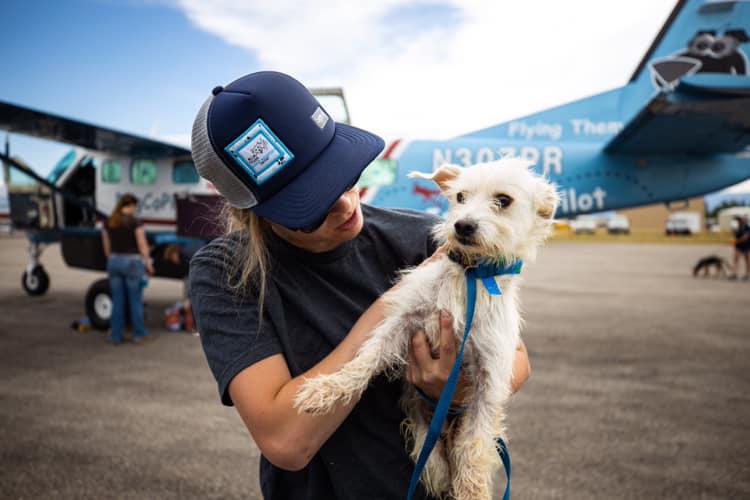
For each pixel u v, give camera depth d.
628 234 56.44
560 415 4.39
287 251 1.36
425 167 10.75
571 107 11.87
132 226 6.95
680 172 11.30
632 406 4.62
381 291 1.47
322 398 1.13
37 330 7.76
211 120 1.17
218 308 1.26
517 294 1.71
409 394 1.50
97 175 10.05
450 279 1.52
